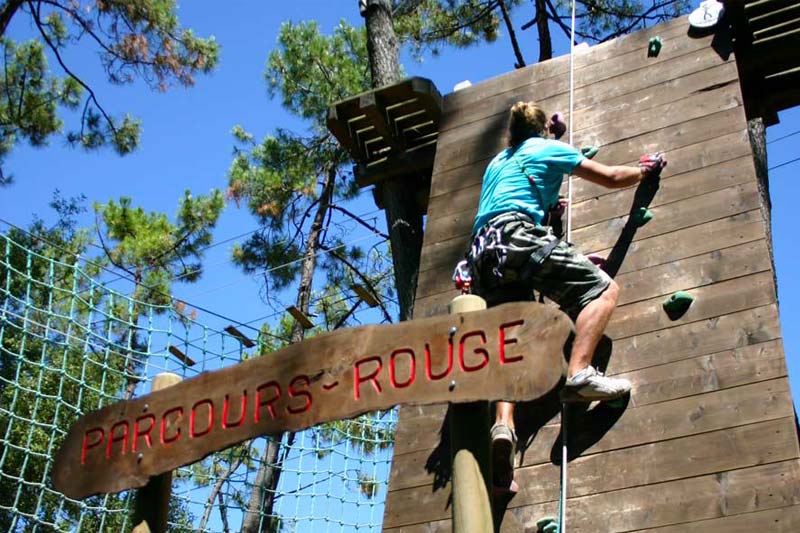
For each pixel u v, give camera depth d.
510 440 3.80
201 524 8.39
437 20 12.60
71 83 12.99
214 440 3.16
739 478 3.51
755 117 5.53
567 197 4.73
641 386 3.93
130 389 10.86
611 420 3.90
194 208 14.73
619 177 4.25
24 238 12.06
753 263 4.09
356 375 3.03
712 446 3.64
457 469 2.85
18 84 12.73
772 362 3.76
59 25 12.50
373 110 5.91
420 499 4.11
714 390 3.79
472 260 4.08
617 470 3.75
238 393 3.20
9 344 10.23
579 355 3.85
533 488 3.89
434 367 2.93
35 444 9.73
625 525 3.60
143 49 12.02
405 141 6.16
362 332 3.09
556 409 4.07
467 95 5.70
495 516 3.88
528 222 4.02
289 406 3.09
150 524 3.21
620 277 4.34
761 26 5.25
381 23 8.27
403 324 3.04
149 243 13.91
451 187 5.30
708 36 5.08
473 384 2.85
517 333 2.86
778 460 3.49
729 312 3.99
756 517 3.40
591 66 5.34
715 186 4.44
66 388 10.33
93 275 12.84
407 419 4.40
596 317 3.87
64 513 9.56
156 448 3.25
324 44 14.02
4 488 9.45
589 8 11.74
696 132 4.70
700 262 4.21
